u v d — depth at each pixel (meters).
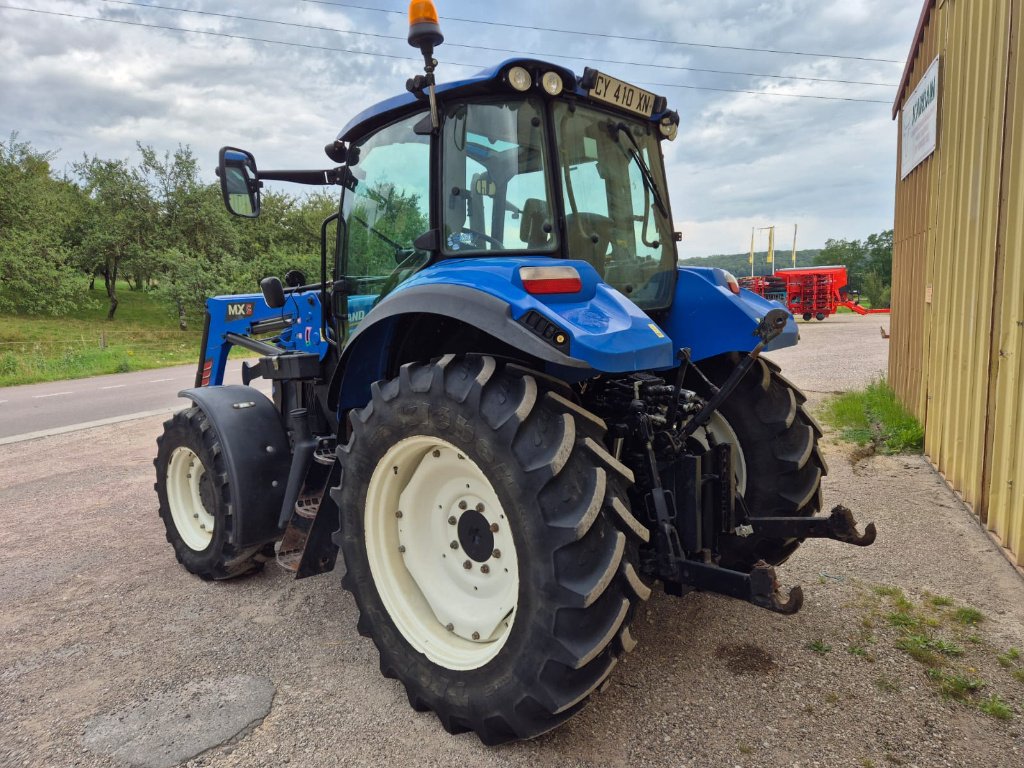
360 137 3.12
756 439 2.97
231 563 3.42
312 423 3.73
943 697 2.32
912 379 6.48
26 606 3.33
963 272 4.57
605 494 1.98
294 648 2.84
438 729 2.27
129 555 4.02
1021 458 3.37
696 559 2.37
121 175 35.66
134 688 2.56
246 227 39.09
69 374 17.62
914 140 6.34
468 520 2.39
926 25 6.04
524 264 2.23
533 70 2.40
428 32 2.31
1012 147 3.67
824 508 4.30
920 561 3.45
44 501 5.26
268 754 2.15
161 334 30.66
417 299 2.33
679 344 3.11
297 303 3.91
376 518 2.48
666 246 3.12
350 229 3.26
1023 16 3.62
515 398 2.06
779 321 2.22
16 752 2.19
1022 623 2.80
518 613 2.01
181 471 3.77
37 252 31.20
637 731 2.19
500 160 2.52
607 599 1.97
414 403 2.26
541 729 2.03
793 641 2.71
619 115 2.89
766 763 2.02
